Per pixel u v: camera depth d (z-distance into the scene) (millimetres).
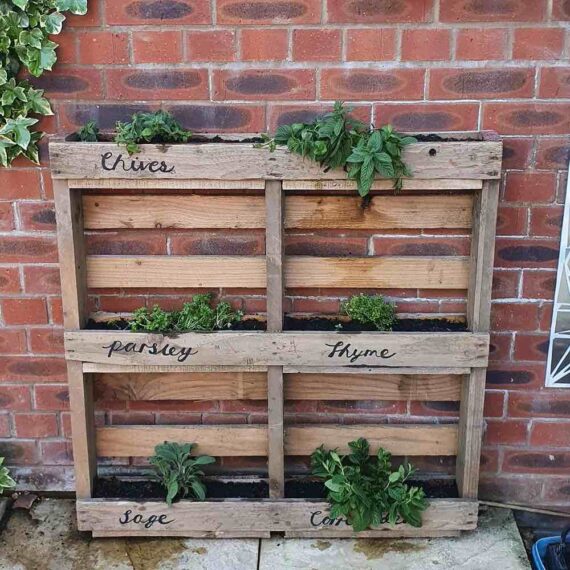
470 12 2416
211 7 2432
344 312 2670
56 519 2830
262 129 2545
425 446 2781
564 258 2623
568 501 2883
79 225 2543
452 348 2535
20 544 2713
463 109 2508
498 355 2730
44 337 2771
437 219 2564
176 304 2705
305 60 2475
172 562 2621
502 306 2682
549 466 2850
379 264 2607
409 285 2631
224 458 2859
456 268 2607
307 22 2438
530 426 2807
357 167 2326
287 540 2723
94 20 2453
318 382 2736
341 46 2459
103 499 2691
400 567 2592
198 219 2580
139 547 2693
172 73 2500
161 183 2420
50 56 2441
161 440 2781
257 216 2572
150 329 2562
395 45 2453
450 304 2672
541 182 2561
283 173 2398
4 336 2768
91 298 2701
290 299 2682
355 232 2621
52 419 2863
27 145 2492
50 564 2617
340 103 2406
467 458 2660
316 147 2316
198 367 2586
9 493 2916
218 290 2686
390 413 2803
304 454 2781
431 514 2682
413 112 2516
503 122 2516
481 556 2646
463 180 2395
